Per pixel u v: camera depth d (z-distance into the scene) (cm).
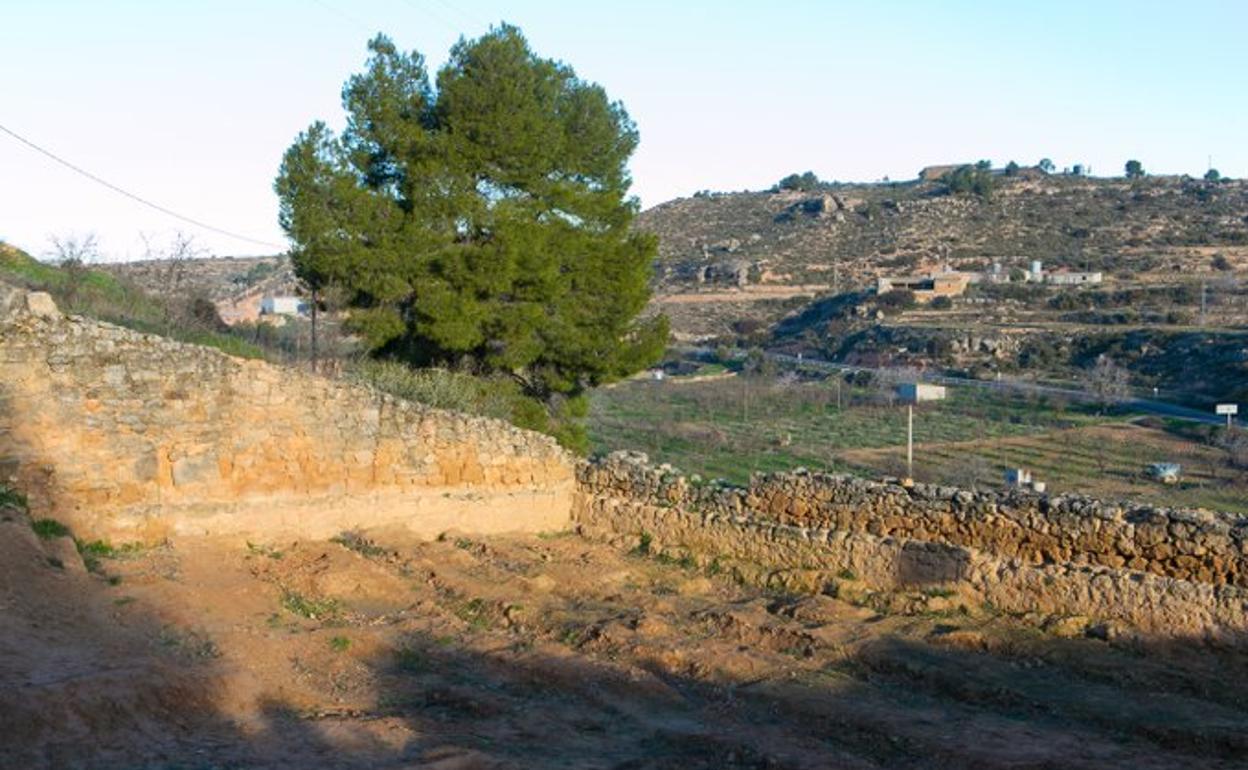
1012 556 1609
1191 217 12838
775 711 1182
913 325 8669
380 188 2612
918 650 1383
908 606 1583
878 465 4272
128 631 1259
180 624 1316
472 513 2108
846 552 1761
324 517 1942
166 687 1044
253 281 7662
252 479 1875
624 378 2716
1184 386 6306
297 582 1639
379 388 2305
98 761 909
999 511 1634
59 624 1225
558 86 2741
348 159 2564
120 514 1733
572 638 1420
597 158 2773
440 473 2088
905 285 10419
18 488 1636
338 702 1141
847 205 14388
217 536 1825
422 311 2456
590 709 1181
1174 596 1403
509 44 2597
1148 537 1482
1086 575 1484
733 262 12238
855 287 11075
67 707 959
